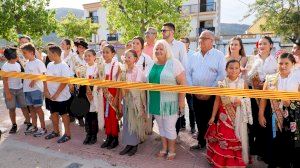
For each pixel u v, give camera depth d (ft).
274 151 12.60
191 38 103.04
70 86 16.76
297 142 11.65
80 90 17.01
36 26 63.16
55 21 69.36
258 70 14.44
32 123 19.02
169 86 12.58
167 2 65.10
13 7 60.49
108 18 68.64
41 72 18.19
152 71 14.37
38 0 64.44
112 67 15.83
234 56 15.60
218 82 13.47
